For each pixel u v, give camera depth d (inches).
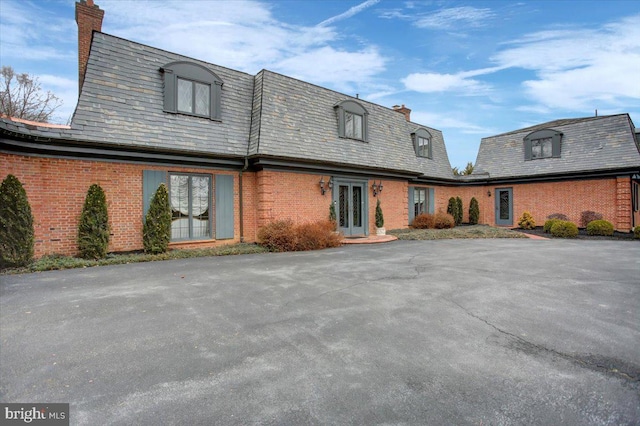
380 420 87.6
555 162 714.2
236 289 220.2
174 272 276.7
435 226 702.5
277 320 162.1
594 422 86.9
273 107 477.4
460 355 125.4
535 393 100.1
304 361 120.2
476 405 94.2
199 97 431.5
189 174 413.1
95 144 337.7
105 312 171.2
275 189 461.4
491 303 190.7
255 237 464.8
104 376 108.6
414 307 182.9
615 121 665.0
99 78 362.9
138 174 374.0
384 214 626.8
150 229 364.8
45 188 321.4
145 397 97.2
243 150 448.8
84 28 420.5
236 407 92.8
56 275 262.5
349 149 558.3
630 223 615.2
